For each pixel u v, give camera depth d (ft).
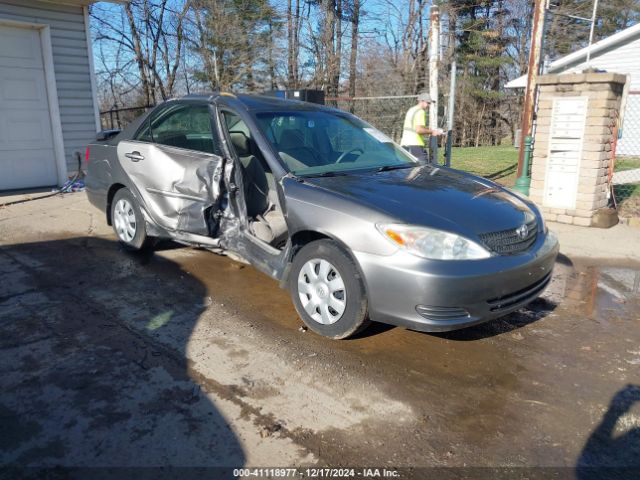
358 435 8.79
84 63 30.83
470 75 98.73
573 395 10.14
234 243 13.99
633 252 19.48
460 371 10.90
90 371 10.48
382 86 84.28
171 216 15.43
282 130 14.21
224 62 77.05
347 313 11.24
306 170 13.15
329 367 10.87
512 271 10.70
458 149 72.18
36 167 30.07
